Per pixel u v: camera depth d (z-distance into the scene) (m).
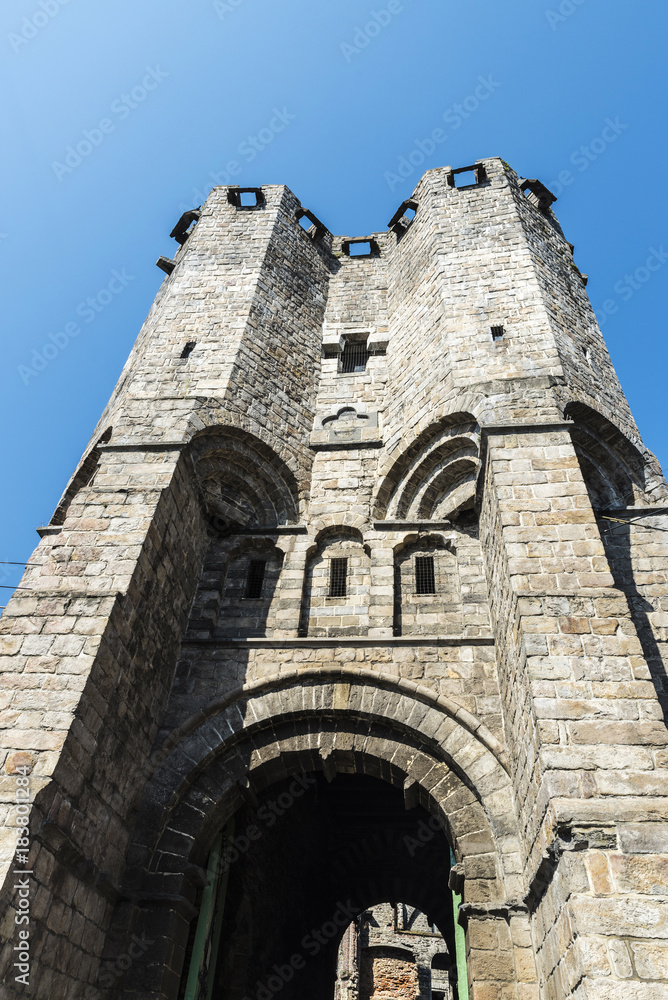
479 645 12.21
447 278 17.66
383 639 12.50
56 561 11.10
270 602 13.83
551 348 14.91
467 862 9.94
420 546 14.33
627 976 6.55
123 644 10.48
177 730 11.65
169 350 16.75
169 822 10.90
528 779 9.23
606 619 9.54
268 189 22.36
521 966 8.81
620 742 8.36
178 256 22.02
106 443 14.50
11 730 8.77
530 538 10.76
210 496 14.83
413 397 16.34
